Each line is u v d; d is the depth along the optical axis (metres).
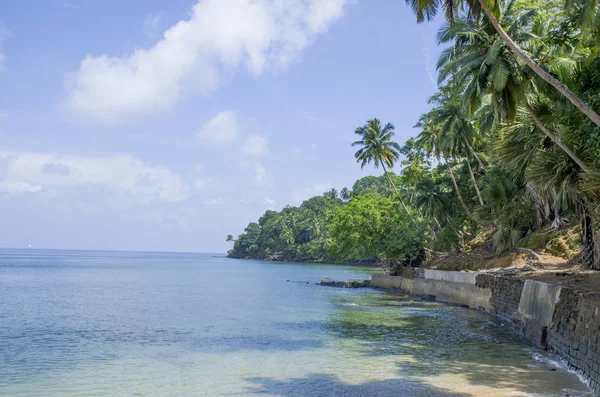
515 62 21.33
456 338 22.56
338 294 47.78
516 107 22.52
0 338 22.44
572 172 20.88
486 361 17.55
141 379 15.27
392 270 58.91
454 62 23.11
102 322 27.78
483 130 34.94
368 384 14.58
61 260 171.38
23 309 33.44
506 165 24.69
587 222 28.09
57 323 27.27
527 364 16.98
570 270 29.19
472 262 44.06
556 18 26.88
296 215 171.50
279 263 159.88
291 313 32.22
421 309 34.97
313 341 21.81
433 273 45.50
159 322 27.91
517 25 22.22
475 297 35.00
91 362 17.69
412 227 55.81
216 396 13.46
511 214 40.66
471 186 54.38
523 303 24.02
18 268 101.38
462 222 55.03
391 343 21.31
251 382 14.89
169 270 104.81
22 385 14.54
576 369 15.63
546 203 40.81
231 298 43.12
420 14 18.75
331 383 14.72
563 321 17.77
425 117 55.31
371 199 58.59
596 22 16.89
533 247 40.59
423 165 68.06
